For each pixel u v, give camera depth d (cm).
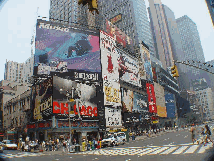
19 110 4981
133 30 11719
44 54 4606
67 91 3862
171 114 9744
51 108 3547
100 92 4931
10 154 2180
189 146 1717
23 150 2755
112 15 13038
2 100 6125
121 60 6291
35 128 3966
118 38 7112
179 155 1240
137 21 12131
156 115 7919
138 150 1828
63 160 1511
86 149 2589
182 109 11531
